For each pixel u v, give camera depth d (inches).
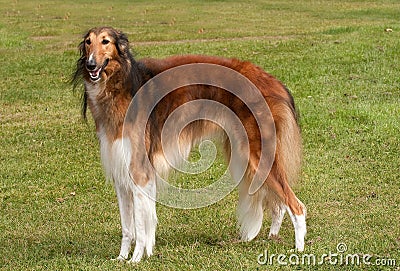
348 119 460.1
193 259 253.6
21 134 465.4
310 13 1065.5
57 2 1293.1
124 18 1051.3
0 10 1180.5
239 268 243.0
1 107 542.0
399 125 441.1
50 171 391.5
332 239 275.6
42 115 513.7
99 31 259.9
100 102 260.7
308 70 598.5
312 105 499.2
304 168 373.1
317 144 415.8
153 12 1120.8
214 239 285.1
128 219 267.3
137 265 249.6
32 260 265.3
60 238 294.0
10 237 297.3
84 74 265.6
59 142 446.0
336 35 753.0
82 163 404.8
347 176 362.0
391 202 322.0
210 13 1092.5
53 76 633.6
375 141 414.9
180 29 905.5
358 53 645.3
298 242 262.4
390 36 718.5
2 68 663.8
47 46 780.0
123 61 260.1
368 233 280.8
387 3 1159.6
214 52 687.7
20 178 382.6
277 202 270.5
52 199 350.0
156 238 287.7
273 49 690.2
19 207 340.2
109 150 262.8
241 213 277.7
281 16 1037.8
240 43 732.0
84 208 334.6
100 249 278.1
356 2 1189.1
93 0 1312.7
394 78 565.9
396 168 370.0
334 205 321.1
